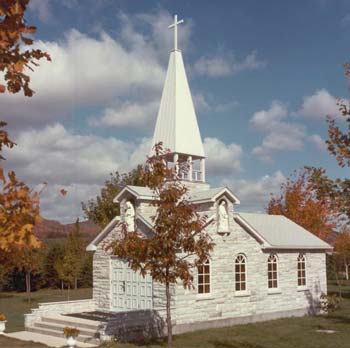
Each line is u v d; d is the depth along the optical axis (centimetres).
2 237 430
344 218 1515
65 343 2122
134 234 1658
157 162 1620
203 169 3038
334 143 1464
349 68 1442
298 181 4459
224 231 2623
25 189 444
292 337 2236
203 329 2483
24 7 468
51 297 4034
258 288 2786
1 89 448
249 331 2417
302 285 3078
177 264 1627
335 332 2359
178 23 3164
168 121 3019
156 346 2059
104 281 2803
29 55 484
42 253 4241
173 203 1605
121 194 2702
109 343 2083
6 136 481
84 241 4009
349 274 6181
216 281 2584
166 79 3127
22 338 2250
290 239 3067
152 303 2514
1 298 4034
